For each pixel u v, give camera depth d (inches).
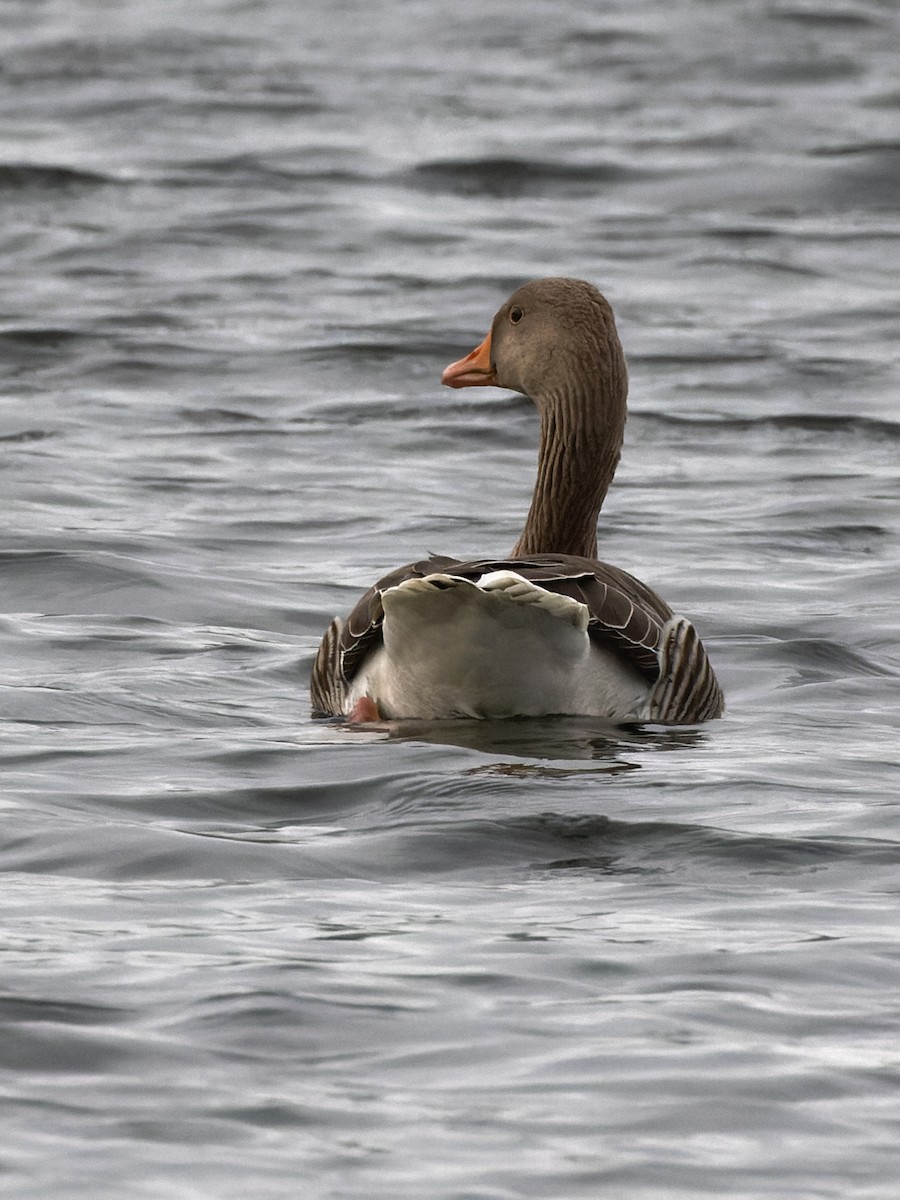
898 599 634.2
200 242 1275.8
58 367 995.3
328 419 914.1
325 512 751.1
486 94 1788.9
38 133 1582.2
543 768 427.2
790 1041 280.7
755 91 1804.9
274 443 866.1
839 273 1222.9
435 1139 250.1
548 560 484.7
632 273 1213.7
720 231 1323.8
